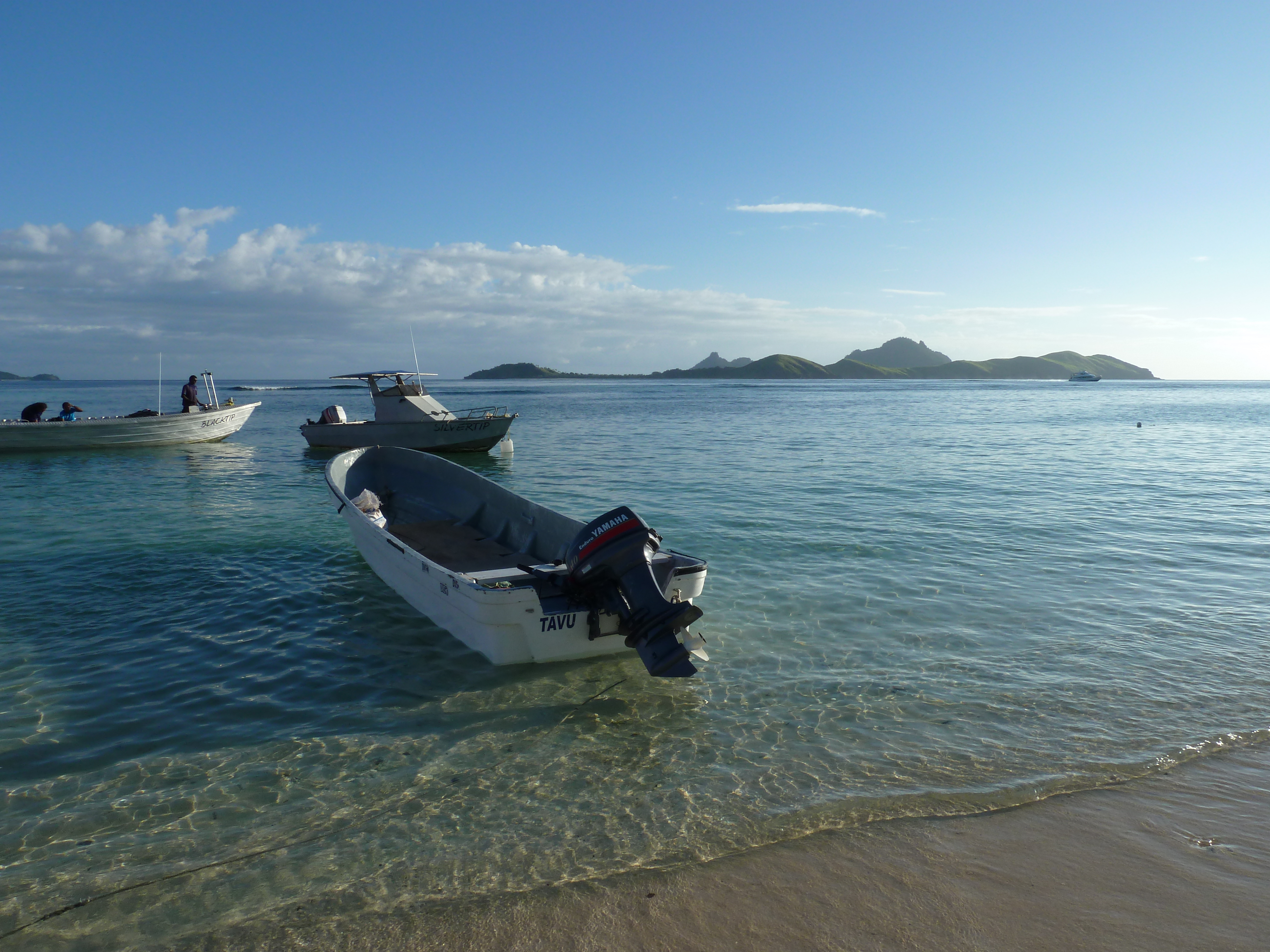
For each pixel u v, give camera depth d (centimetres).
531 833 411
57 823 427
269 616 789
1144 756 485
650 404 7331
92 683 624
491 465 2177
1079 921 333
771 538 1132
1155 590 861
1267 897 348
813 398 9544
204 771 486
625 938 326
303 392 12606
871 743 510
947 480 1800
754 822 416
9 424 2328
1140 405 7406
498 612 618
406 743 521
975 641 702
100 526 1259
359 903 355
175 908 354
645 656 584
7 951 326
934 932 327
